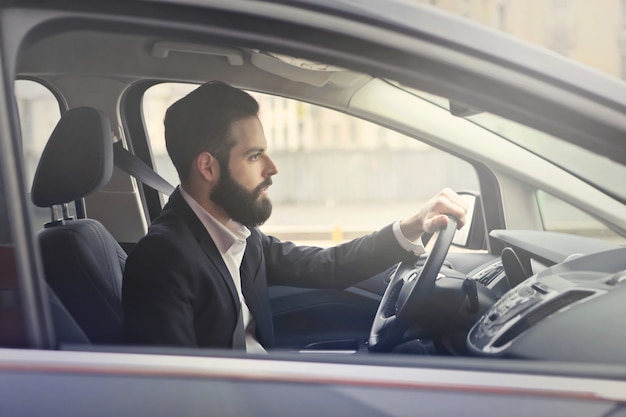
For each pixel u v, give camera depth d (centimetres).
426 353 191
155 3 102
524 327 132
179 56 261
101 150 185
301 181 1862
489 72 104
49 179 184
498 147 257
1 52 100
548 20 1479
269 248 219
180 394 100
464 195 276
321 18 103
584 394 98
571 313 123
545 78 104
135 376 102
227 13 103
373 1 106
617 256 157
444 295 189
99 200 313
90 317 179
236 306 175
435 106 266
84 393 100
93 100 299
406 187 1794
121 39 245
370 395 99
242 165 174
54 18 102
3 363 102
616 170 197
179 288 162
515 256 204
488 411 97
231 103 173
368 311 264
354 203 1825
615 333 118
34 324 103
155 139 308
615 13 1523
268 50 105
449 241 186
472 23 107
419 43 104
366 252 212
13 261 101
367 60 104
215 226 176
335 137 1805
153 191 320
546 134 105
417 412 98
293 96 266
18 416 98
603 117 102
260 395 100
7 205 101
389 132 273
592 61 1537
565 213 236
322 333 263
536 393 99
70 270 180
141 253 165
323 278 215
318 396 100
